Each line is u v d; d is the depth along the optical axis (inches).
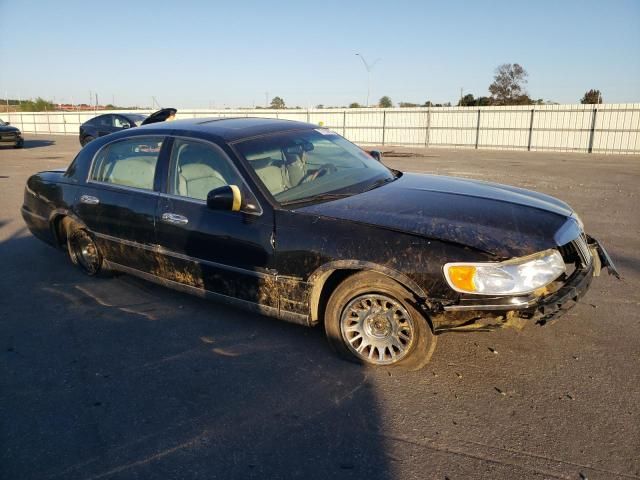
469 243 118.9
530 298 116.2
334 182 157.9
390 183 165.3
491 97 2020.2
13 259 236.1
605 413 114.3
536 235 124.3
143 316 170.9
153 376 133.6
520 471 96.8
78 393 126.3
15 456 104.3
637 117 899.4
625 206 357.4
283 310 143.3
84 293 191.9
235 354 144.5
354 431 110.0
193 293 165.3
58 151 844.6
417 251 121.4
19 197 402.6
